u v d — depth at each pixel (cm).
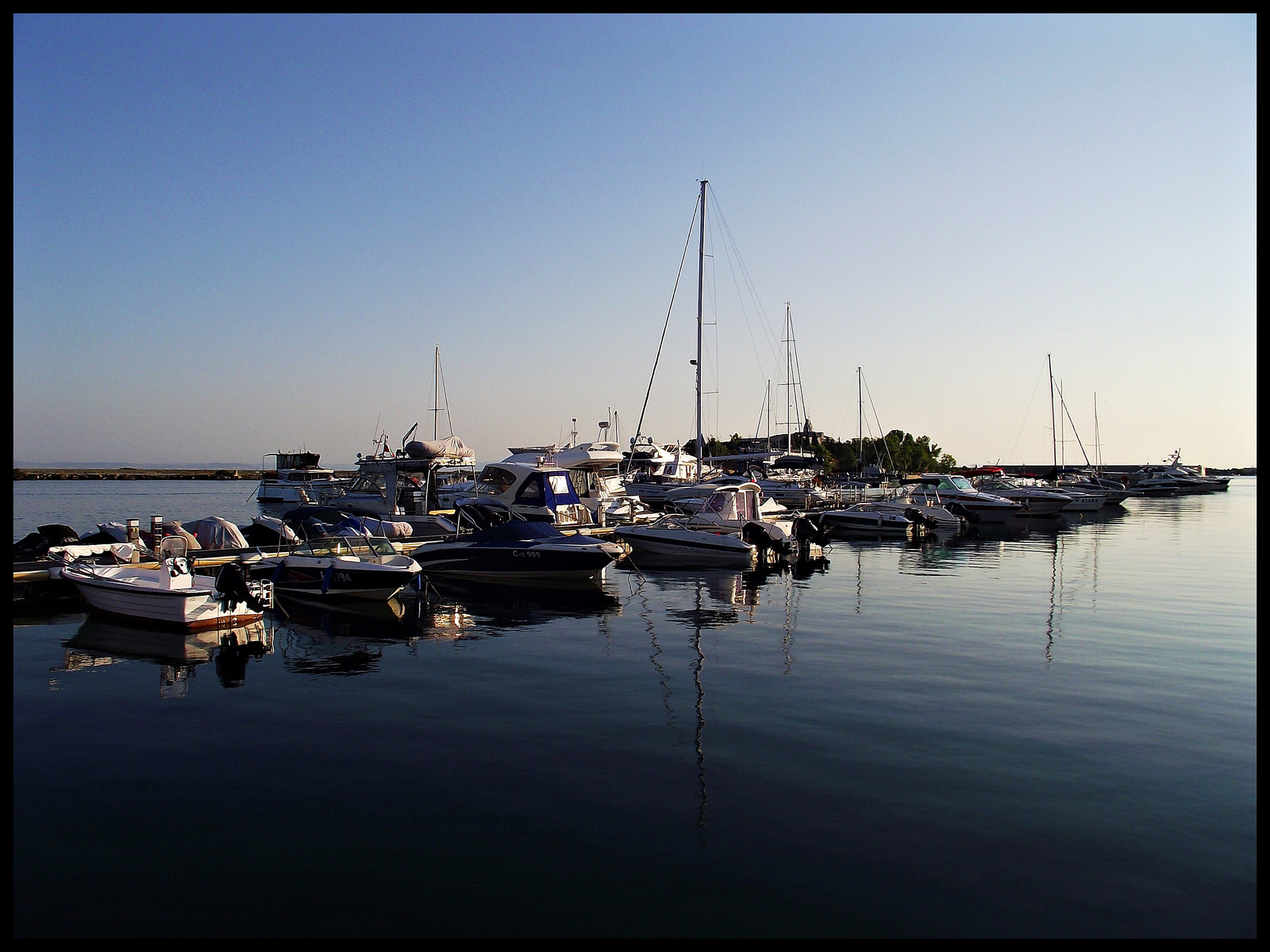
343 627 1706
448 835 752
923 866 695
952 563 2870
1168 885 669
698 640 1560
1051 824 769
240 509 5394
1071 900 648
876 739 991
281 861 708
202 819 786
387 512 3481
